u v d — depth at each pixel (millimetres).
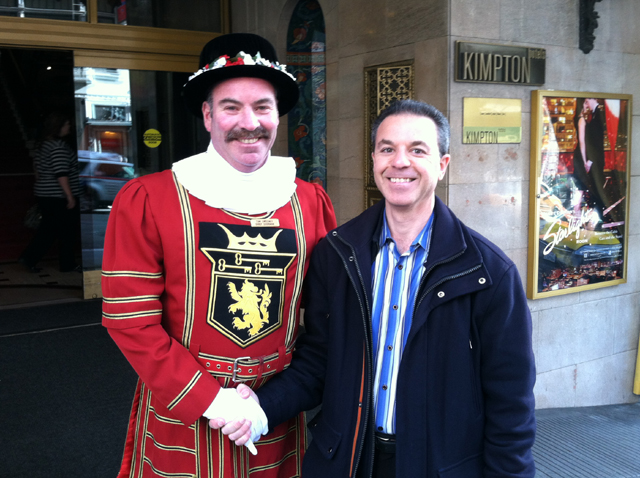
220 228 1487
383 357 1408
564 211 3668
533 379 1354
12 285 6016
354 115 3836
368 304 1402
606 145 3814
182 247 1460
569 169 3660
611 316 4047
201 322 1472
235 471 1489
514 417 1327
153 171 5438
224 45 1479
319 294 1573
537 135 3488
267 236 1528
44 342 4344
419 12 3301
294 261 1566
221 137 1478
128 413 3209
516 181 3510
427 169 1354
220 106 1470
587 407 3988
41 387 3551
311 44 4359
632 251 4117
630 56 3908
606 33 3779
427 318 1348
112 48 5105
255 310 1496
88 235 5352
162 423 1499
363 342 1429
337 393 1447
